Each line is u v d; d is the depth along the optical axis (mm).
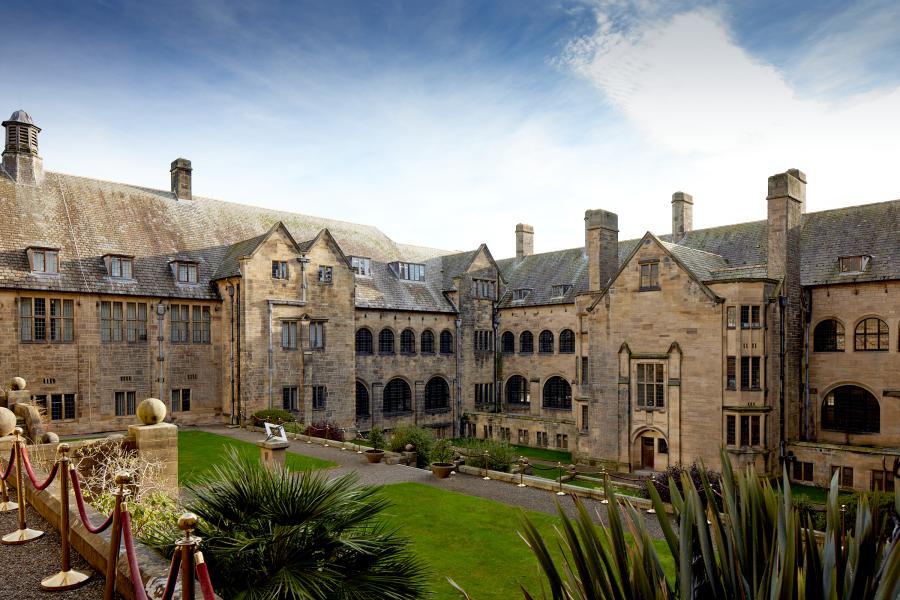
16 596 8125
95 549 8891
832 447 31906
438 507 20719
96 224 36719
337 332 42219
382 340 46844
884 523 6906
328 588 7723
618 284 36438
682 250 35750
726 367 31938
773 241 34281
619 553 6793
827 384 35688
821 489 31578
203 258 40500
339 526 8930
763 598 5957
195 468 24812
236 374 37938
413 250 56406
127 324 35656
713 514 7219
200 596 6492
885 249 34781
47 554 9664
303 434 34906
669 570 15328
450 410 50781
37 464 14406
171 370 37219
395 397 47688
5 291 31203
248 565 8234
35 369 32125
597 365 37312
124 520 6434
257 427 36312
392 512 20031
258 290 38125
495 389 53750
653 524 19469
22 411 21766
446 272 54375
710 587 6855
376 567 8789
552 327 49344
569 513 20359
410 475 25844
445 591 14031
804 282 36312
